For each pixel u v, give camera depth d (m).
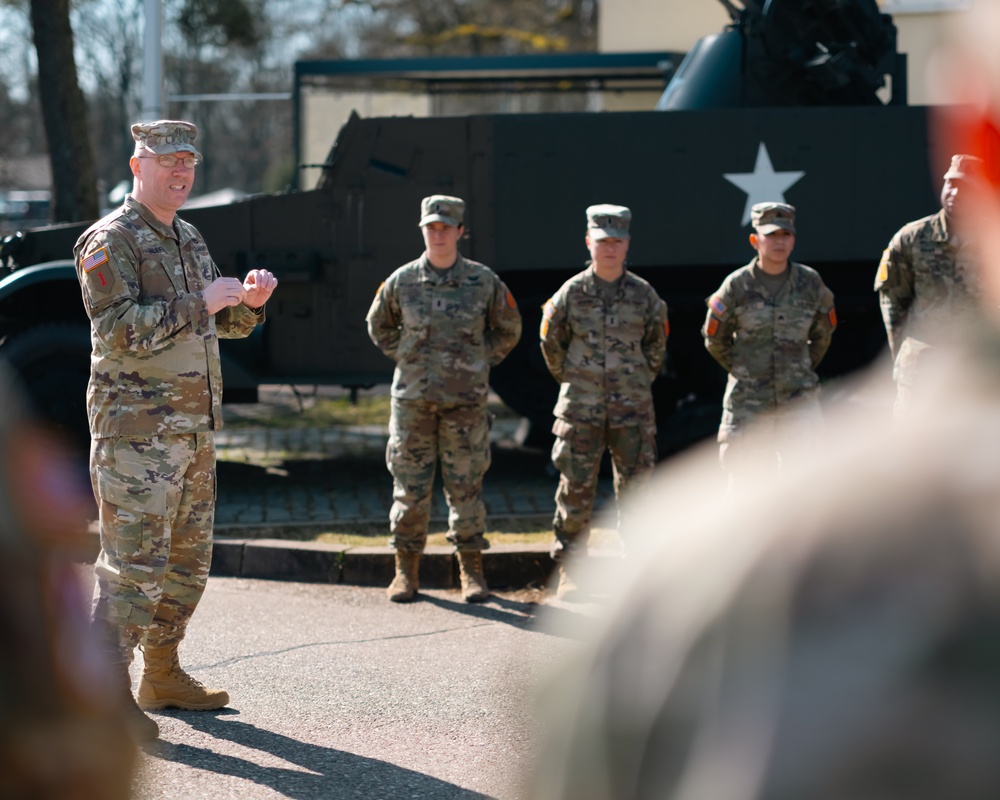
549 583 7.29
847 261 10.16
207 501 5.01
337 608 6.90
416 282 7.04
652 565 0.88
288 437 12.52
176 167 4.84
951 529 0.77
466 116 9.79
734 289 7.42
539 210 9.84
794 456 0.90
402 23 37.44
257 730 4.91
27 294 9.27
